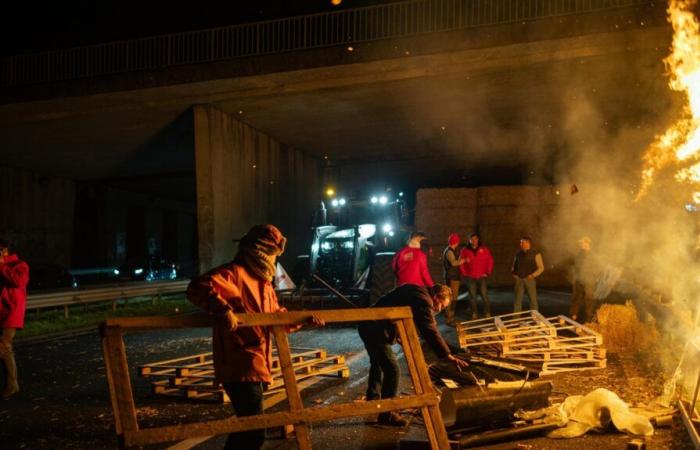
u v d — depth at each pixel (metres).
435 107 20.06
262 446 3.70
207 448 5.29
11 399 7.21
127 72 19.84
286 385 3.76
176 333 12.98
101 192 33.97
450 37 16.44
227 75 18.78
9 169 29.17
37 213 30.86
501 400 5.29
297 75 18.14
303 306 14.87
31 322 14.05
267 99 19.23
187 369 7.14
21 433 5.79
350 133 23.58
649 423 5.32
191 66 19.14
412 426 5.75
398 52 17.00
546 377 7.59
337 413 3.78
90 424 6.09
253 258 4.00
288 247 24.95
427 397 4.06
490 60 16.09
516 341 8.35
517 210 21.75
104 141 24.53
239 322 3.68
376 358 5.69
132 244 38.50
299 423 3.68
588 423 5.43
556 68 16.14
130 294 17.91
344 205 18.09
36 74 21.55
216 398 6.86
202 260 19.50
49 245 31.45
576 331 9.04
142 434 3.32
